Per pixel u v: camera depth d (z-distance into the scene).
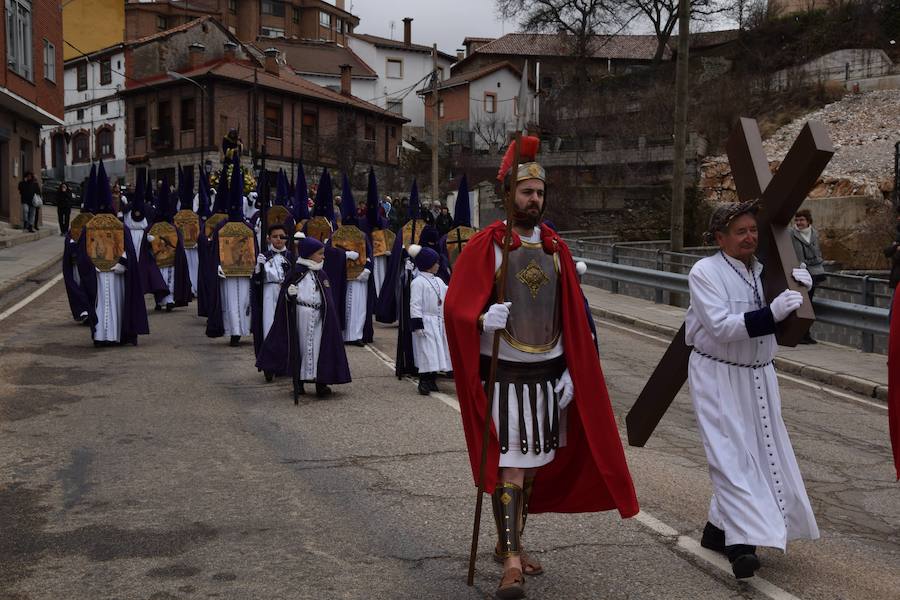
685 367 5.00
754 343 4.67
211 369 11.12
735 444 4.61
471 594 4.39
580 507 4.67
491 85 59.88
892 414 5.13
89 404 8.84
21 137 32.03
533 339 4.45
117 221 12.66
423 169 53.31
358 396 9.51
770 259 4.68
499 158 48.78
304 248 9.45
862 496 6.50
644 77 46.72
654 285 18.95
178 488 6.13
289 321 9.09
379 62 68.62
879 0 42.91
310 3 76.00
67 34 57.00
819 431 8.72
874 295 12.76
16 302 16.94
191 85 46.78
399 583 4.53
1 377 10.11
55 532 5.25
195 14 68.12
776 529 4.41
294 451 7.14
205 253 15.20
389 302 14.91
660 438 7.98
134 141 51.19
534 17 58.56
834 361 12.41
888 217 24.62
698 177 36.06
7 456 6.90
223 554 4.92
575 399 4.48
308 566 4.75
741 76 41.75
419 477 6.41
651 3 55.12
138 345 13.01
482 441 4.29
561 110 46.88
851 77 40.12
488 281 4.43
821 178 29.16
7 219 30.86
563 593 4.42
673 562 4.85
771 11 48.56
